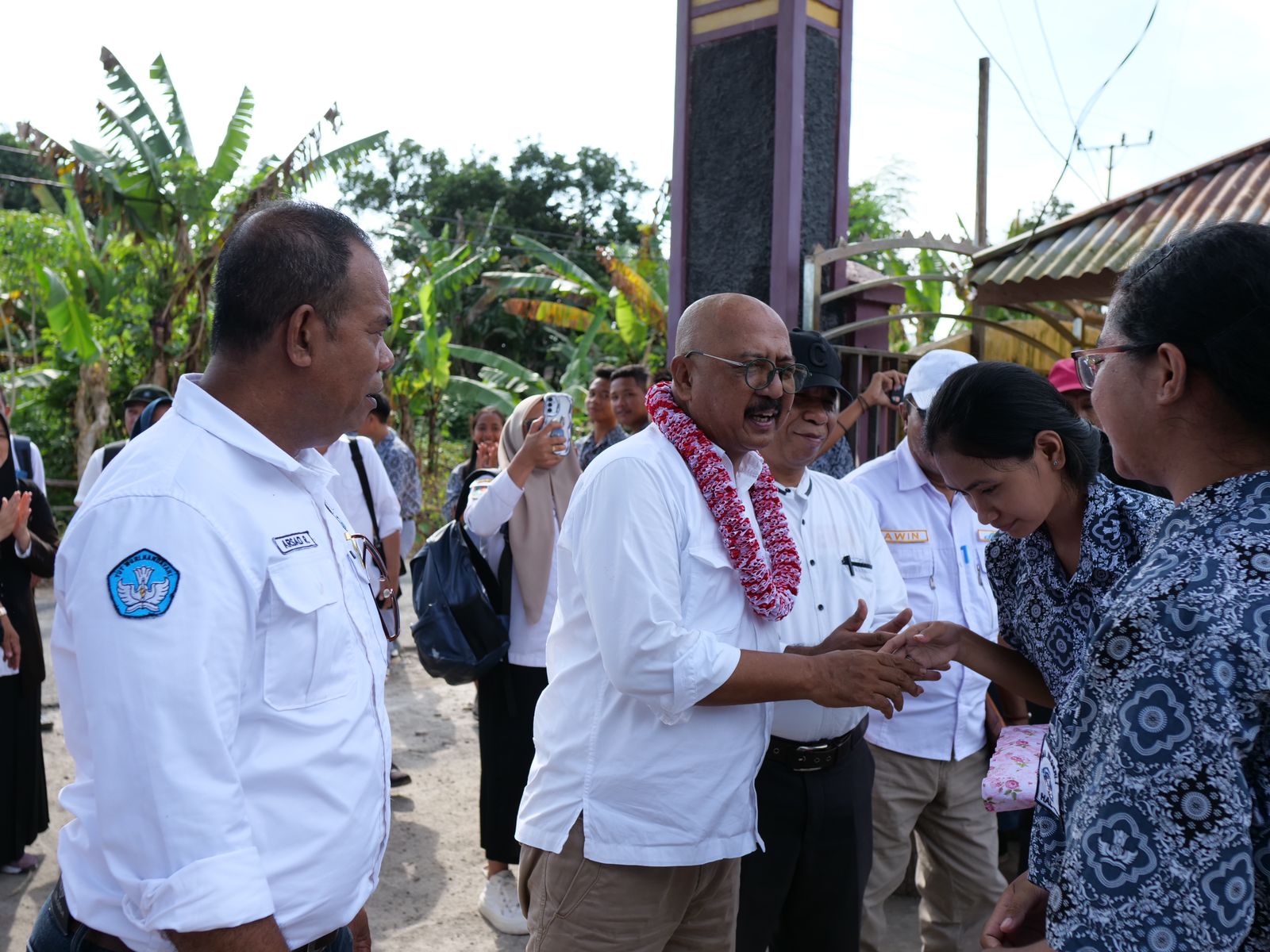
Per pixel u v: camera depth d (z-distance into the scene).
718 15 5.14
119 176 11.25
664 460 2.11
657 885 2.03
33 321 14.34
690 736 2.01
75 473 12.57
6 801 3.70
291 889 1.39
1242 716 1.01
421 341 14.19
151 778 1.22
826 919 2.46
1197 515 1.13
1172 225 5.25
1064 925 1.10
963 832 2.93
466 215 26.50
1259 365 1.08
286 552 1.41
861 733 2.53
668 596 1.97
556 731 2.14
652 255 16.48
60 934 1.41
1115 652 1.08
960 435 1.65
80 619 1.26
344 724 1.47
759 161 5.03
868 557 2.62
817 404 2.55
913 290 10.95
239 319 1.43
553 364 22.00
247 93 11.70
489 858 3.48
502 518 3.33
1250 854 1.00
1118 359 1.19
